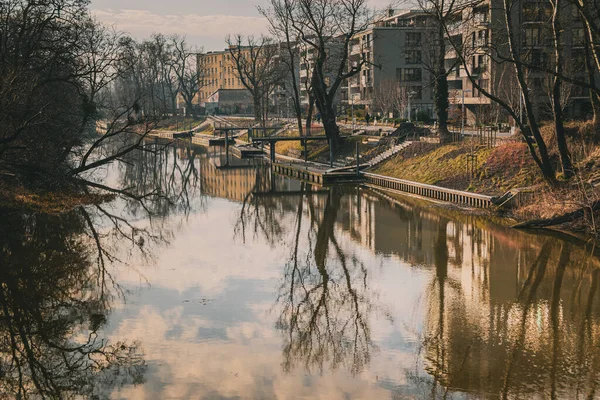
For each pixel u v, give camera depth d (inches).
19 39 1566.2
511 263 1155.3
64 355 788.6
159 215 1721.2
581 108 2689.5
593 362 738.8
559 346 785.6
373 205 1857.8
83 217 1604.3
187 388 697.6
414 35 3978.8
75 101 2087.8
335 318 908.6
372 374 727.1
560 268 1116.5
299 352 790.5
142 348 804.6
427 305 952.9
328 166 2674.7
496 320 880.3
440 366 740.7
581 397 657.6
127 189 2185.0
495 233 1391.5
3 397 693.9
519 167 1742.1
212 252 1300.4
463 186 1823.3
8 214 1530.5
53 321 897.5
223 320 900.6
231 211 1829.5
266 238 1446.9
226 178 2645.2
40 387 711.7
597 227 1320.1
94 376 732.0
